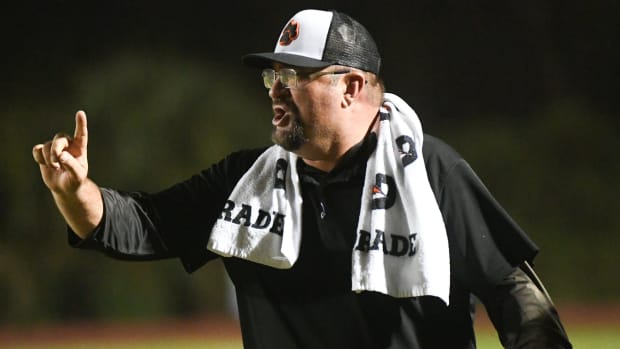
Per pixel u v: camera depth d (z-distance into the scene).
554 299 73.25
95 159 74.88
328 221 11.03
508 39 89.94
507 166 78.62
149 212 11.80
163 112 76.00
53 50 81.56
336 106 10.88
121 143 74.88
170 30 84.94
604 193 77.25
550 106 83.50
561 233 75.62
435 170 10.89
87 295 70.38
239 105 78.69
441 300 10.79
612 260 74.44
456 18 90.06
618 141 80.44
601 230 75.88
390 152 10.91
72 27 82.75
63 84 80.44
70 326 68.06
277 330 11.16
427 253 10.37
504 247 10.77
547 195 77.31
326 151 11.04
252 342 11.33
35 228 71.62
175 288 70.81
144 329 64.56
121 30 83.88
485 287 10.73
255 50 86.50
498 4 89.69
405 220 10.66
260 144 77.19
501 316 10.73
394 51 89.56
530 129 82.00
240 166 11.95
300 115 10.90
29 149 73.88
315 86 10.84
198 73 80.31
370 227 10.69
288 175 11.36
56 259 70.75
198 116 76.44
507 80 89.75
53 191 10.98
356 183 10.99
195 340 55.31
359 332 10.82
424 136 11.21
